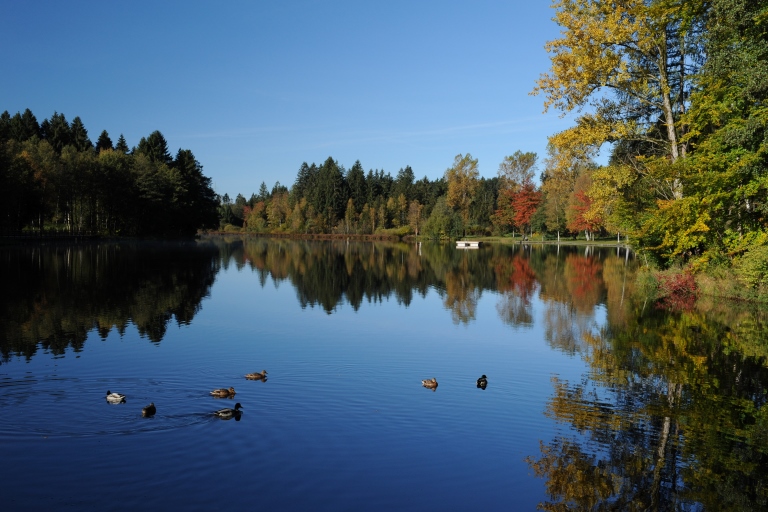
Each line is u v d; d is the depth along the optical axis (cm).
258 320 2788
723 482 1152
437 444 1305
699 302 3481
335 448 1267
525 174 14175
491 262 6788
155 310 2972
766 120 2966
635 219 4291
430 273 5378
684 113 3784
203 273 4941
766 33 3041
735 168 3092
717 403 1622
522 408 1557
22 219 8188
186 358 1997
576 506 1044
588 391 1723
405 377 1839
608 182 3947
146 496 1044
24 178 7462
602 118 3862
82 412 1445
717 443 1339
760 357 2147
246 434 1330
